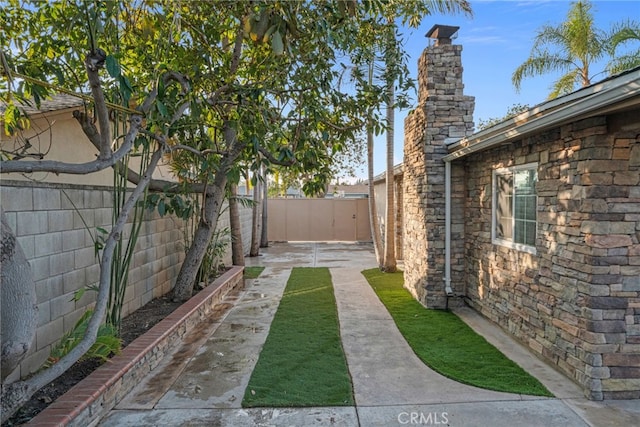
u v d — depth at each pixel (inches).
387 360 190.2
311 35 186.9
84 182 227.5
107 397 141.3
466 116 281.1
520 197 214.1
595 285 152.2
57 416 116.3
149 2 168.6
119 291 188.7
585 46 505.0
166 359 191.8
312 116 214.8
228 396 154.9
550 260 181.9
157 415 141.3
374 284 364.2
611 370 152.0
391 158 416.2
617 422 136.3
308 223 743.7
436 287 283.4
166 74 172.7
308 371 177.6
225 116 221.6
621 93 118.9
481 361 188.4
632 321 151.9
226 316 264.7
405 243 353.1
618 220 151.1
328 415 141.3
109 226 198.5
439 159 282.5
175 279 294.8
